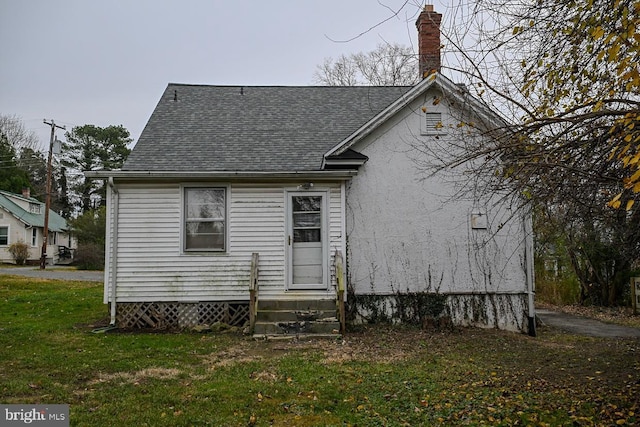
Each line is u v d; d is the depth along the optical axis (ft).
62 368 23.75
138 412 17.81
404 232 38.58
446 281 38.45
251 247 36.91
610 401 19.06
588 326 41.50
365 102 48.19
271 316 34.42
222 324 35.29
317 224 37.70
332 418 17.47
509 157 16.12
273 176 36.27
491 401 19.36
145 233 36.42
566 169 14.92
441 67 17.53
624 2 13.20
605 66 15.60
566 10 15.48
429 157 38.11
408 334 34.63
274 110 46.60
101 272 102.89
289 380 21.93
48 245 139.74
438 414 17.94
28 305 46.62
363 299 38.17
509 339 34.04
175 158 38.09
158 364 24.81
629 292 52.16
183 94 48.24
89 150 186.50
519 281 38.55
